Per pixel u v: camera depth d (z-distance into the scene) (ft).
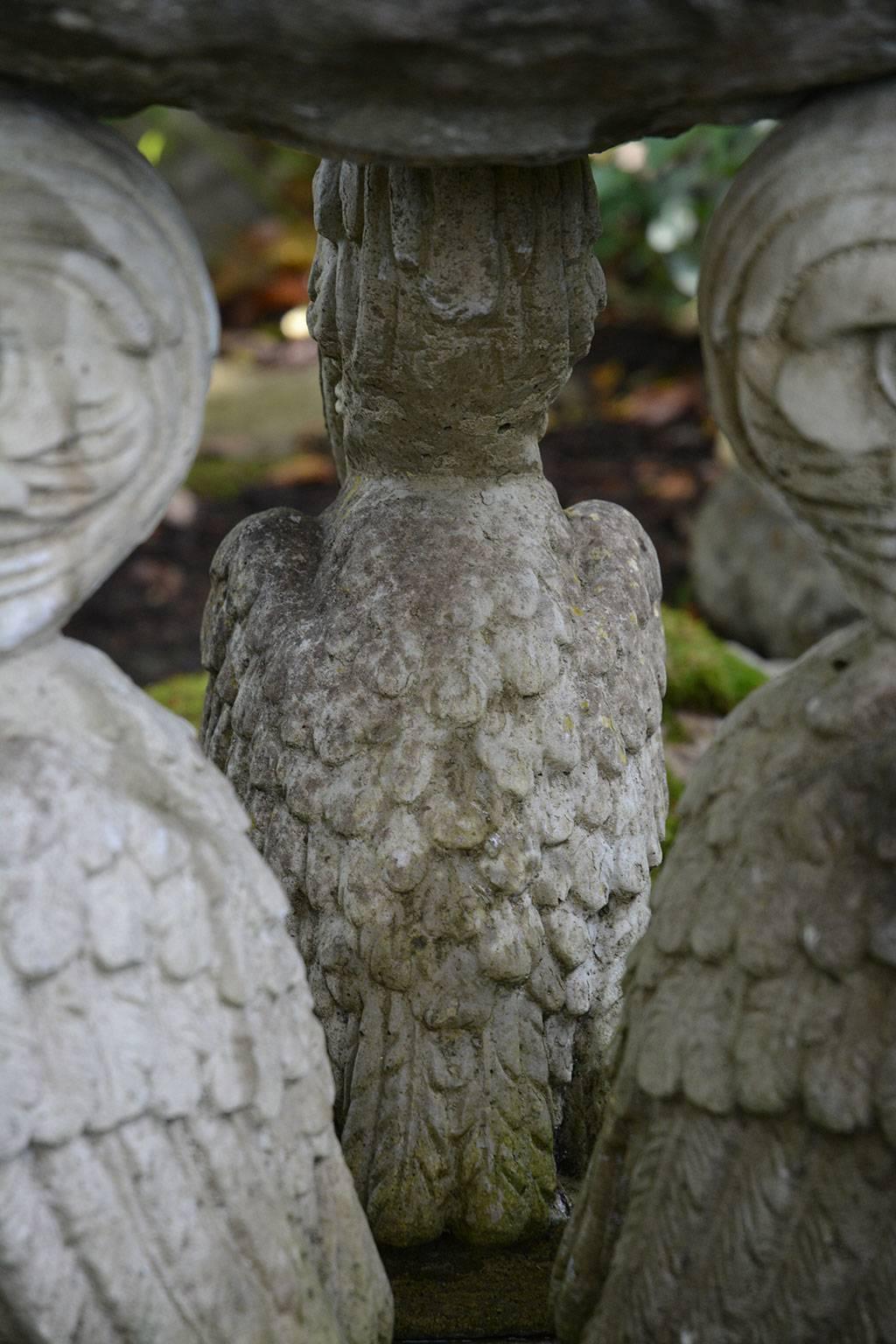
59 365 4.52
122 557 4.65
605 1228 4.77
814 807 4.58
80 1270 4.55
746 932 4.61
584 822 5.15
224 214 18.10
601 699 5.17
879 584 4.61
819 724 4.62
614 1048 4.82
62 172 4.52
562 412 14.53
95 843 4.54
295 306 16.94
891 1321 4.58
